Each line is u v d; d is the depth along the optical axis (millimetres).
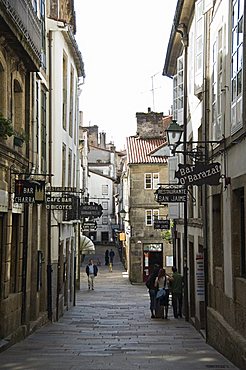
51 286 24203
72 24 33938
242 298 13719
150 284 26406
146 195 54000
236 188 14570
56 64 26656
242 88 13594
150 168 54000
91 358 14086
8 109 16984
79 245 46719
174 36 27484
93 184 103062
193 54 22984
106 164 105875
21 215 18750
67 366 12711
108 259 74500
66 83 30625
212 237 18656
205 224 19672
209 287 19125
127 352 15422
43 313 23328
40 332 20547
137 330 21641
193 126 23484
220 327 15758
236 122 14344
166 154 53219
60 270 28062
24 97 19500
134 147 56156
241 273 14789
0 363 13180
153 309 26375
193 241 24000
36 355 14633
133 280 53375
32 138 20453
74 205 24734
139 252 53719
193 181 16000
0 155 15516
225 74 16078
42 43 23203
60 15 29125
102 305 34719
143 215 53938
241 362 12414
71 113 33406
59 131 26938
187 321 24953
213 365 13078
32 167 20203
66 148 30328
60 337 19078
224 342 15000
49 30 26031
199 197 22297
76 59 33781
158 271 26547
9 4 14953
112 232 94562
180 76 28000
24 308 18922
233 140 14625
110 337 19234
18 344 17000
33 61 18969
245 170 13516
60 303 27500
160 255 53750
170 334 20438
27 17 17438
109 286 51000
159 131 57531
